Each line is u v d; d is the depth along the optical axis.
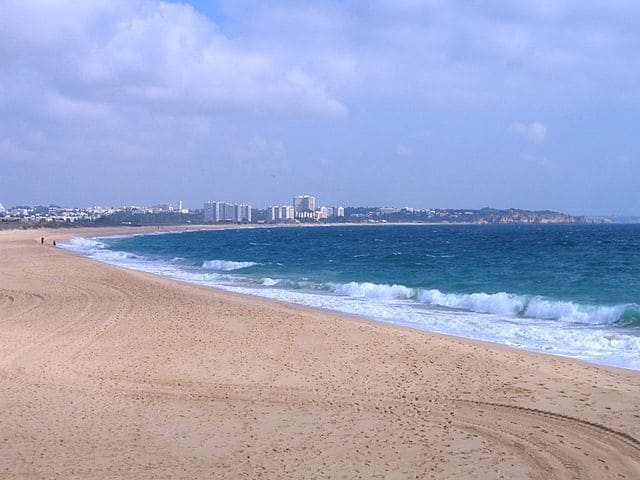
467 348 13.48
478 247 64.50
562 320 18.19
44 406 9.65
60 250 55.91
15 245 63.78
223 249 69.00
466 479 6.79
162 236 120.25
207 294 24.03
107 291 24.64
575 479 6.74
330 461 7.35
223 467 7.21
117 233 135.25
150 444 7.99
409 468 7.11
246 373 11.57
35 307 20.39
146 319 17.72
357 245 75.12
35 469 7.20
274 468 7.16
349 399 9.87
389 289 24.94
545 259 43.81
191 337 15.02
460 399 9.75
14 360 12.66
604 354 13.50
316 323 16.86
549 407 9.23
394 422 8.73
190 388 10.60
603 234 108.38
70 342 14.48
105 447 7.89
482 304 21.16
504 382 10.67
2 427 8.70
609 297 22.47
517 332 16.28
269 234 135.25
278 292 26.34
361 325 16.50
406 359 12.52
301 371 11.66
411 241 86.00
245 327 16.33
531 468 7.06
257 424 8.73
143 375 11.47
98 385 10.81
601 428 8.27
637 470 6.94
